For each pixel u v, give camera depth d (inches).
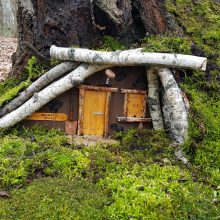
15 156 186.9
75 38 231.8
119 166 182.1
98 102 216.7
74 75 207.6
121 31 234.7
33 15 238.1
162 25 241.0
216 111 210.5
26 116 213.9
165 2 249.8
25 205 154.0
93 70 209.3
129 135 211.3
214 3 281.0
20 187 169.8
